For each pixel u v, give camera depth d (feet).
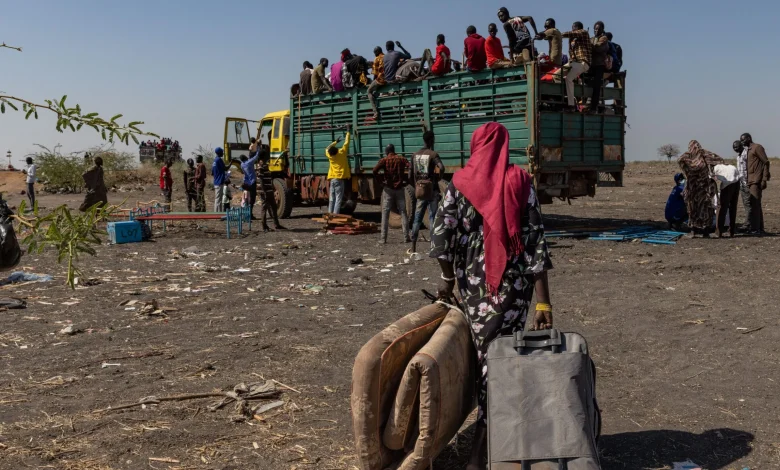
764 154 44.93
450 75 45.44
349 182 54.80
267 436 14.21
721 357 19.15
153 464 12.92
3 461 12.98
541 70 42.55
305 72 58.18
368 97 51.13
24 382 17.54
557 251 38.52
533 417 10.50
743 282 29.25
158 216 49.52
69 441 13.93
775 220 54.65
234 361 19.21
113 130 7.36
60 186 111.65
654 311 24.32
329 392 16.75
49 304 26.73
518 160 42.37
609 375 17.87
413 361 10.99
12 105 7.13
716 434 14.03
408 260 36.50
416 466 11.19
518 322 11.85
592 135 45.29
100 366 18.85
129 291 29.04
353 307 25.75
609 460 12.91
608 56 45.29
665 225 51.49
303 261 37.17
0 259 11.10
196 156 67.00
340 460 13.11
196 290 29.27
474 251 11.91
